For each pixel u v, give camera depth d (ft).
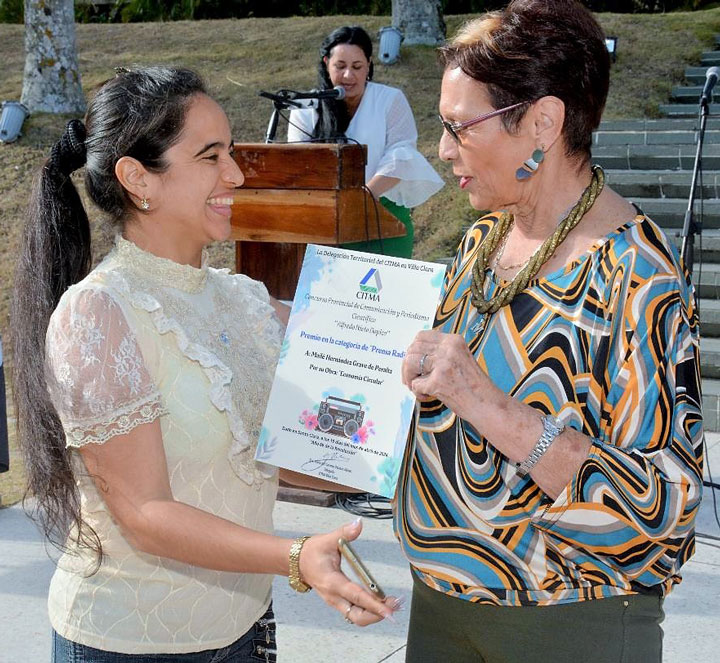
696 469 5.23
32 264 5.94
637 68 38.93
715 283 22.84
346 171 13.14
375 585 5.14
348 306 6.09
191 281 6.22
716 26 42.47
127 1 58.75
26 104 38.32
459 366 5.30
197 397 5.92
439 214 29.25
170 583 5.94
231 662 6.37
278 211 13.41
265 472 6.29
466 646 6.05
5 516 14.93
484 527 5.69
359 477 5.93
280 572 5.43
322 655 10.82
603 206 5.69
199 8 57.16
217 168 6.03
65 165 6.07
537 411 5.31
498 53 5.49
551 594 5.55
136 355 5.67
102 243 6.42
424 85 38.22
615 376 5.31
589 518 5.20
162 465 5.66
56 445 5.74
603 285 5.42
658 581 5.51
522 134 5.60
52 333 5.70
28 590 12.43
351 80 16.26
